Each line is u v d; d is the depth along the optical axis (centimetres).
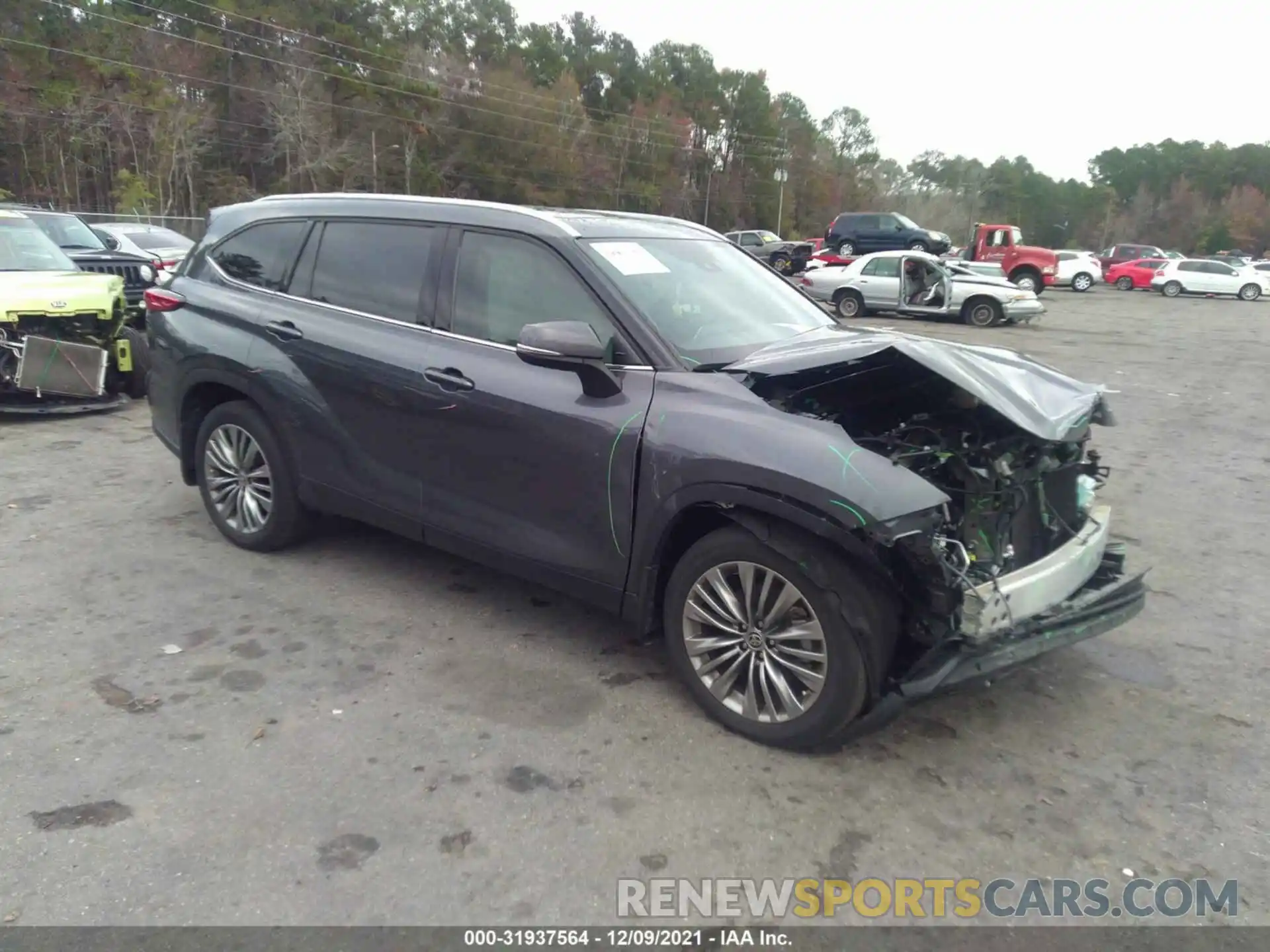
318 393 452
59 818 288
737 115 9931
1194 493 718
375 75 6506
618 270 391
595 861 279
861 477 301
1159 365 1492
